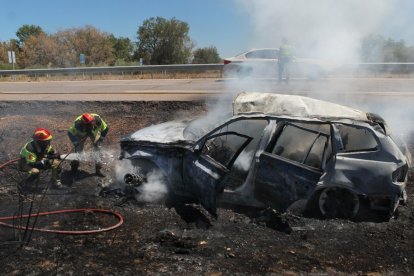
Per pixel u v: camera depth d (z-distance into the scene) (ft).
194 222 16.03
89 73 75.41
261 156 16.02
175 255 13.30
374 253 13.51
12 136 30.25
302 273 12.17
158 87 51.90
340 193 16.05
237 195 16.40
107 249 13.69
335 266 12.64
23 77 77.77
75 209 17.13
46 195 18.86
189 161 16.89
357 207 15.88
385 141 15.75
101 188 19.74
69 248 13.71
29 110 38.27
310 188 15.61
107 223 15.89
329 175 15.64
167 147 17.31
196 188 16.71
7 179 21.11
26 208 17.31
